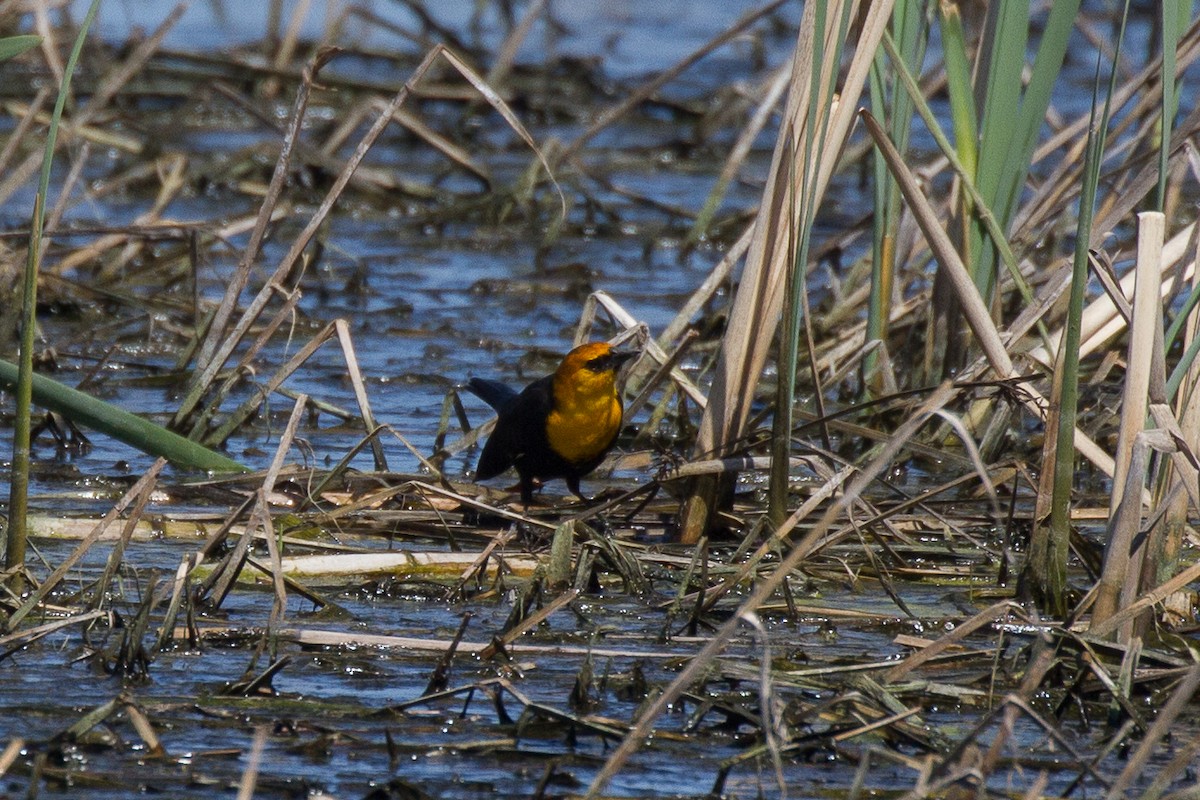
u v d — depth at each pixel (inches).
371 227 864.3
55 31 1112.8
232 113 1077.1
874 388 519.5
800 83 384.8
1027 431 531.2
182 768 279.6
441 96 1080.2
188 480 467.8
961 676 329.1
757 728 296.4
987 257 486.6
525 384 592.1
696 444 412.8
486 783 277.1
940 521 417.1
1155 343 333.1
